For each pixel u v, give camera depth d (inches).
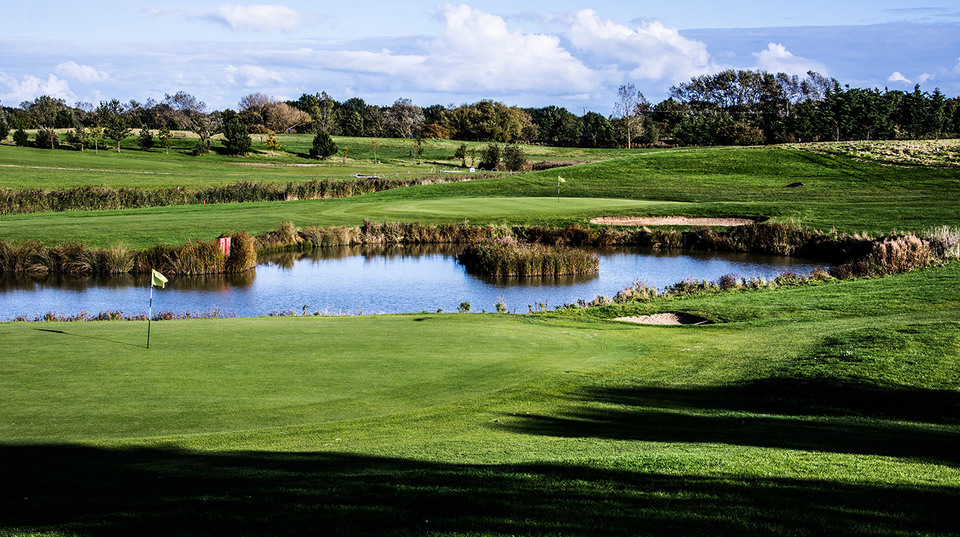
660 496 247.8
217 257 1371.8
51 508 242.8
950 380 481.4
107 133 4276.6
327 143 4330.7
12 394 399.9
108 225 1663.4
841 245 1521.9
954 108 4667.8
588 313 810.2
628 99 5492.1
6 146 3828.7
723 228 1760.6
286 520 228.8
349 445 331.9
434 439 346.6
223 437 340.5
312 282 1295.5
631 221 1879.9
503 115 5762.8
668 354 585.3
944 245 1235.2
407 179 2851.9
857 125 4512.8
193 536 217.2
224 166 3767.2
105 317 868.0
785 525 219.5
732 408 433.7
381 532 218.1
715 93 6574.8
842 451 328.8
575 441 346.9
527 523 223.5
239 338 559.2
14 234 1523.1
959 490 255.9
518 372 495.5
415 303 1113.4
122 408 380.8
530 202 2160.4
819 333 659.4
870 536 211.0
